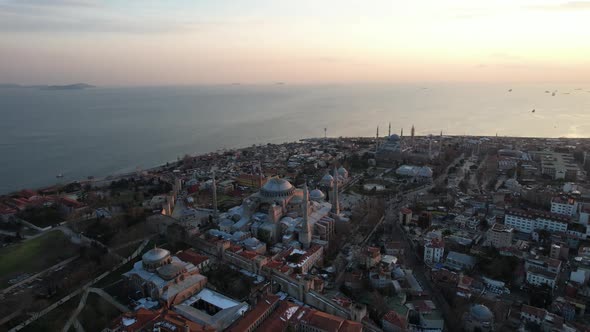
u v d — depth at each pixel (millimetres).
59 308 197125
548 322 186750
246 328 173000
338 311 195750
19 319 187250
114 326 173250
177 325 168875
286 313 187500
